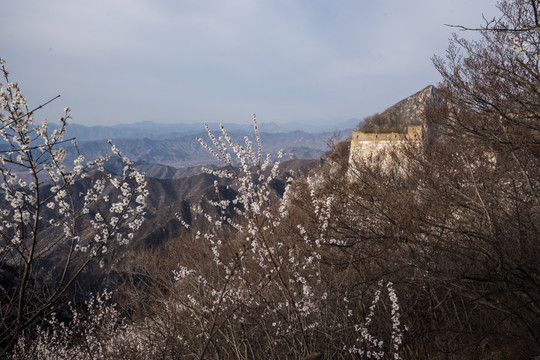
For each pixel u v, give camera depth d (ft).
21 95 11.45
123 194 13.26
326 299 18.81
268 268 18.54
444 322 22.18
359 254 25.05
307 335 17.84
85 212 12.36
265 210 17.28
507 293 20.29
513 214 25.20
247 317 19.80
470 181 27.66
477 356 19.47
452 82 26.84
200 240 22.61
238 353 17.03
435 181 30.40
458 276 20.29
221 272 22.00
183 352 21.36
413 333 20.84
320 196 27.22
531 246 21.58
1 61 11.27
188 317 23.52
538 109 22.61
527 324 18.57
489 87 24.64
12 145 11.25
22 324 11.06
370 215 30.66
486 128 26.73
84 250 12.32
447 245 24.26
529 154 23.75
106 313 26.66
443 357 19.95
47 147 11.44
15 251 11.49
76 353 25.05
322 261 22.89
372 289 24.73
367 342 19.30
